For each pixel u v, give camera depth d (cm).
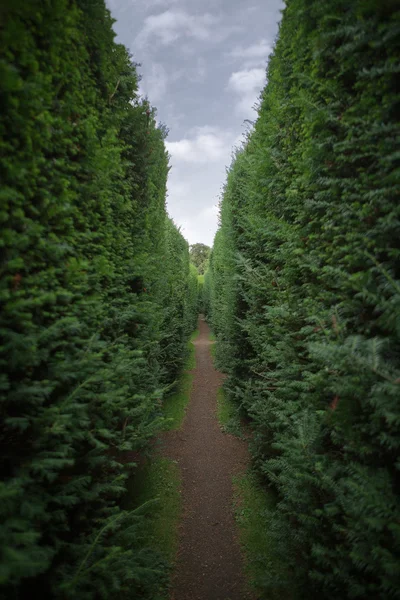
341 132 222
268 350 368
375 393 150
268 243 404
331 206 230
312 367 262
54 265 193
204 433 629
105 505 243
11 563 109
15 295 144
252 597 278
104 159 249
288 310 304
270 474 310
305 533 224
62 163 196
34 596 168
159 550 326
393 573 129
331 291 246
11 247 147
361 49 195
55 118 191
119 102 350
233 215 780
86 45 262
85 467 225
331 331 212
